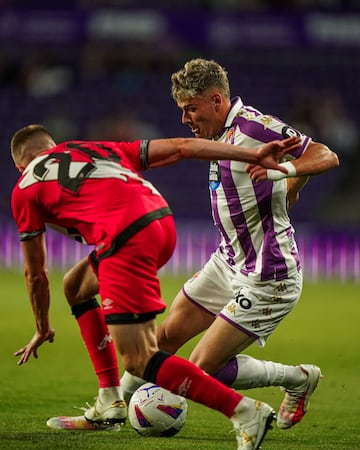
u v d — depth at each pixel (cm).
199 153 1675
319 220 7181
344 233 6275
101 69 8462
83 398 2367
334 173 7512
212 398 1623
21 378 2666
